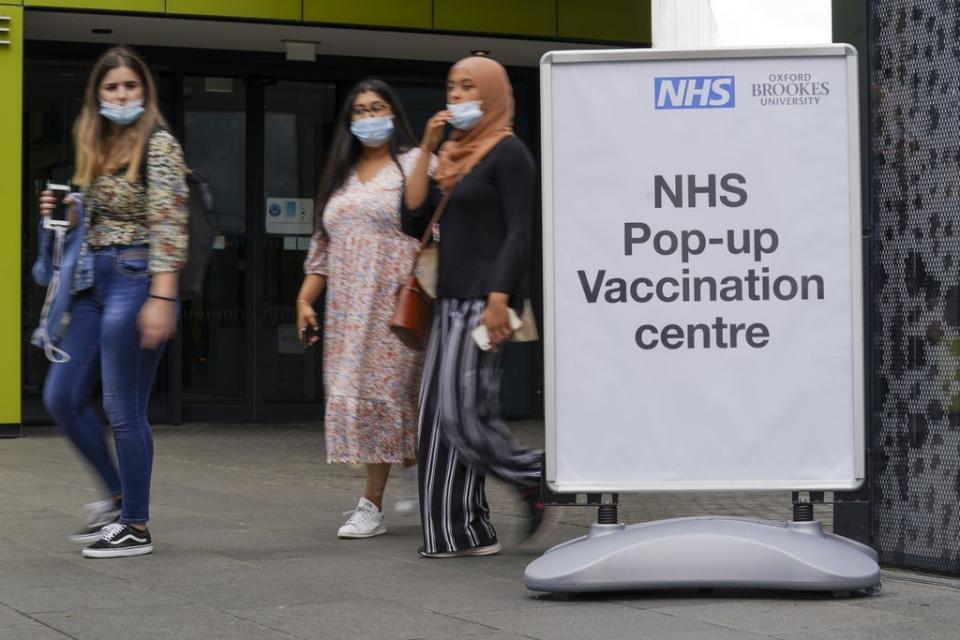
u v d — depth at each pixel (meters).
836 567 4.26
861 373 4.43
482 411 5.14
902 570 4.83
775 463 4.44
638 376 4.45
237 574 4.83
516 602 4.31
